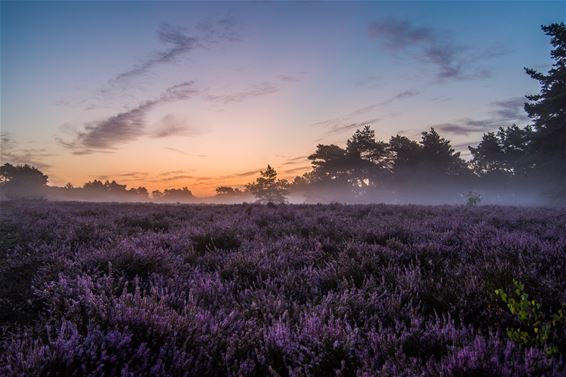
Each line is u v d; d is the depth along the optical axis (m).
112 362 2.51
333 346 2.77
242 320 3.34
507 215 12.41
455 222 9.68
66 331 2.92
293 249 6.41
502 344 2.73
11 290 4.61
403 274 4.65
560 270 4.68
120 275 4.86
